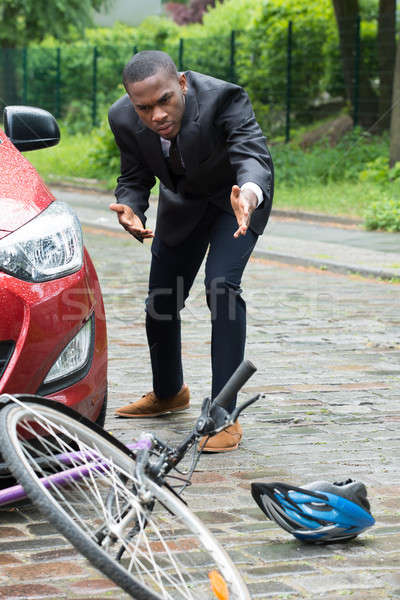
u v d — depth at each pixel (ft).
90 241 48.34
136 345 26.08
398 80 70.54
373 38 92.22
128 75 15.52
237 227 17.30
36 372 13.69
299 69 95.81
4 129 18.28
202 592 10.18
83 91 116.98
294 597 11.18
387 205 55.72
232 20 130.00
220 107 16.31
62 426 10.73
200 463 16.39
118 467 10.61
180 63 99.96
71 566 11.98
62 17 146.20
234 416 10.66
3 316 13.39
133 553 9.68
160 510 13.20
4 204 14.43
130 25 147.43
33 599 11.00
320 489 12.89
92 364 14.78
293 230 54.75
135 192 17.72
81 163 90.38
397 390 21.74
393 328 28.96
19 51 123.03
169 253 18.12
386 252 44.88
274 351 25.61
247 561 12.25
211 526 13.48
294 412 19.75
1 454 9.57
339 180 75.92
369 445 17.53
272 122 95.40
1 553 12.35
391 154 71.41
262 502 12.90
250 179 15.38
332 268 40.91
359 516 12.85
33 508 14.07
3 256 13.65
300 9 96.48
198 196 17.30
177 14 179.11
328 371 23.45
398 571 12.03
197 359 24.56
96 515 10.36
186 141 16.20
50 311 13.84
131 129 16.80
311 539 12.77
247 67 97.40
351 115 88.43
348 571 11.99
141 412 19.43
